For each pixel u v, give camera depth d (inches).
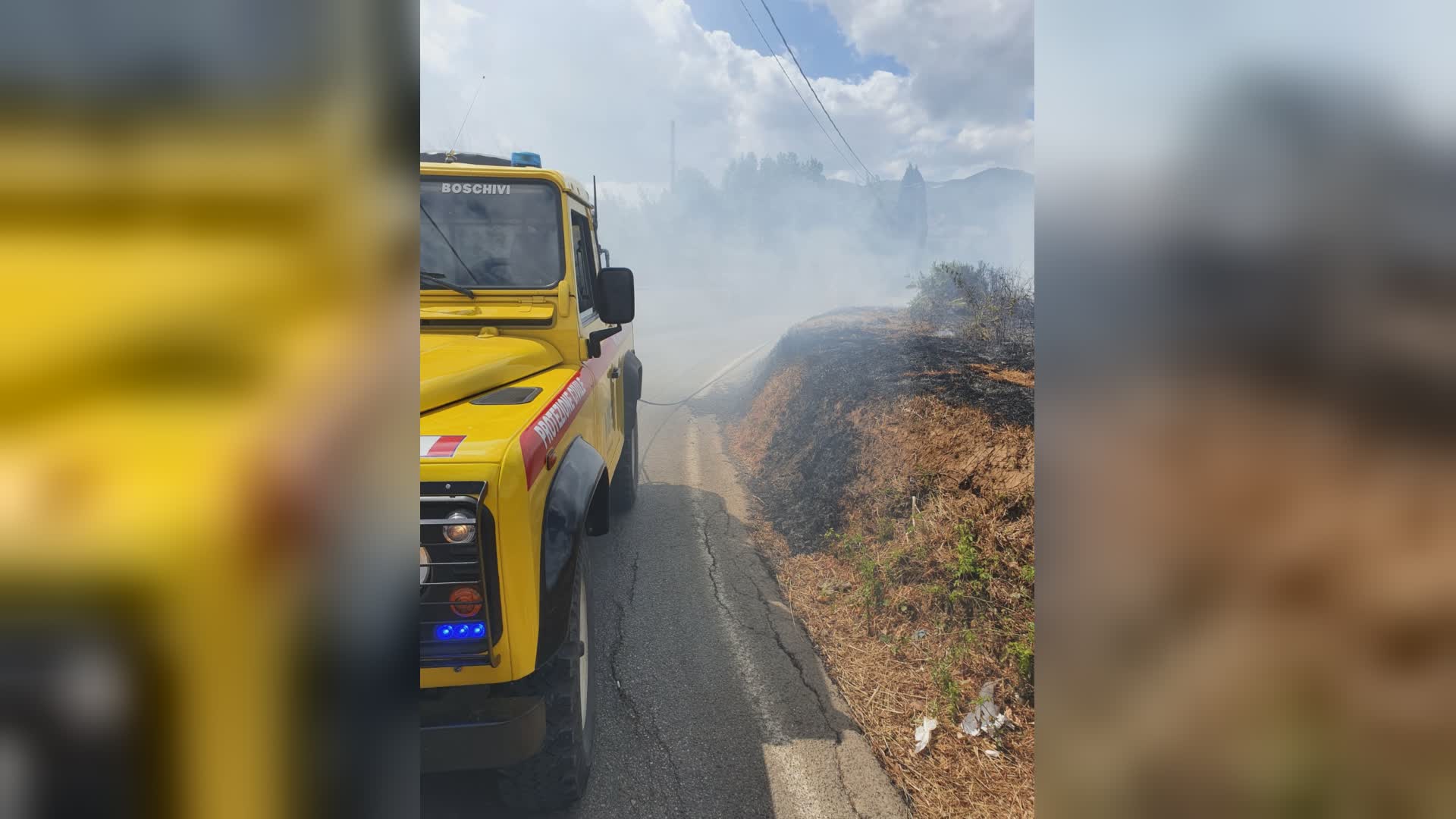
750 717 112.2
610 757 103.0
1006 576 123.0
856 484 184.4
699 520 201.2
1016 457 144.1
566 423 97.3
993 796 94.0
